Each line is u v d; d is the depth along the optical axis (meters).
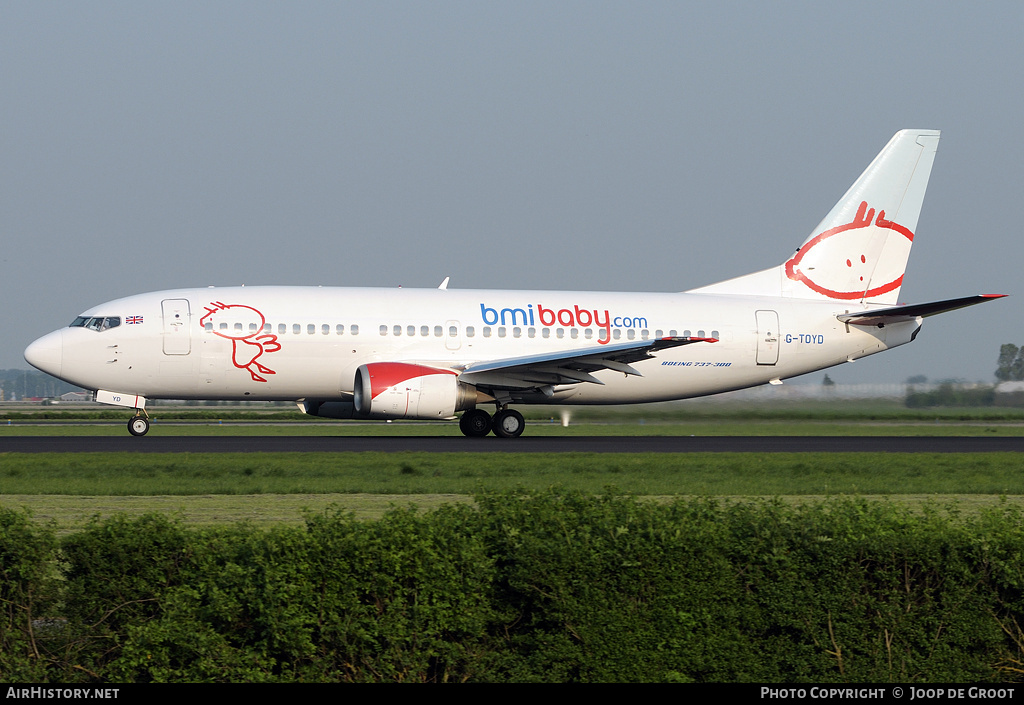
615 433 161.00
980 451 120.75
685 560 38.28
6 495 71.94
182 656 36.81
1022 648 39.44
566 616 37.72
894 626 38.84
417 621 37.34
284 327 126.25
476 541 38.81
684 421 179.00
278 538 37.97
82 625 37.19
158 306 125.38
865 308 146.38
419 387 122.75
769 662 38.50
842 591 38.75
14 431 162.25
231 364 125.25
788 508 42.50
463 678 38.03
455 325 131.38
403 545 37.72
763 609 38.78
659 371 139.12
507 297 136.00
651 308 139.25
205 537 38.97
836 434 161.12
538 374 128.62
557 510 40.97
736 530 39.84
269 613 36.38
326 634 37.22
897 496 76.62
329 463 90.50
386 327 129.00
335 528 38.75
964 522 43.16
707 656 37.94
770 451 116.50
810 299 145.38
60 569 38.22
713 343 139.50
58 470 84.31
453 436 140.88
